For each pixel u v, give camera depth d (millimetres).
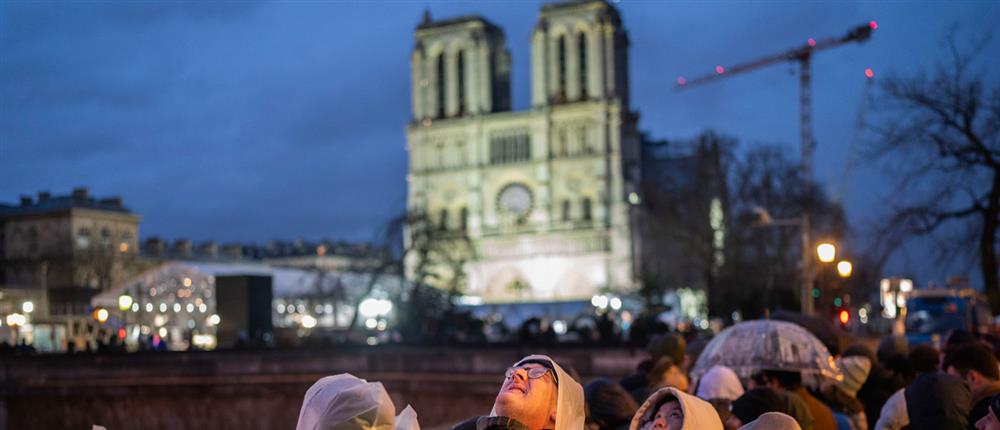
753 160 81562
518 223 176500
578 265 171375
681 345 12609
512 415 5465
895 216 40906
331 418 4949
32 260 155250
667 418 6039
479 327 88938
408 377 48438
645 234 114375
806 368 11289
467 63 182500
